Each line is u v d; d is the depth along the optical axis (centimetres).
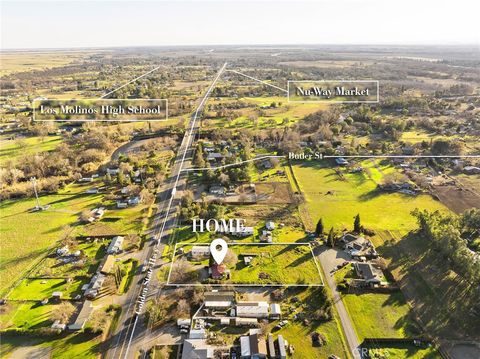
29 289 8931
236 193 13825
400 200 13300
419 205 12925
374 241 10756
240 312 8038
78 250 10406
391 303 8462
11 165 15550
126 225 11662
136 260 9881
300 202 13000
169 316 8075
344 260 9912
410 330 7744
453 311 8212
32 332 7606
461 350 7300
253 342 7194
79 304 8369
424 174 15388
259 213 12394
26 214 12469
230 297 8469
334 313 8162
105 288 8875
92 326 7700
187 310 8144
